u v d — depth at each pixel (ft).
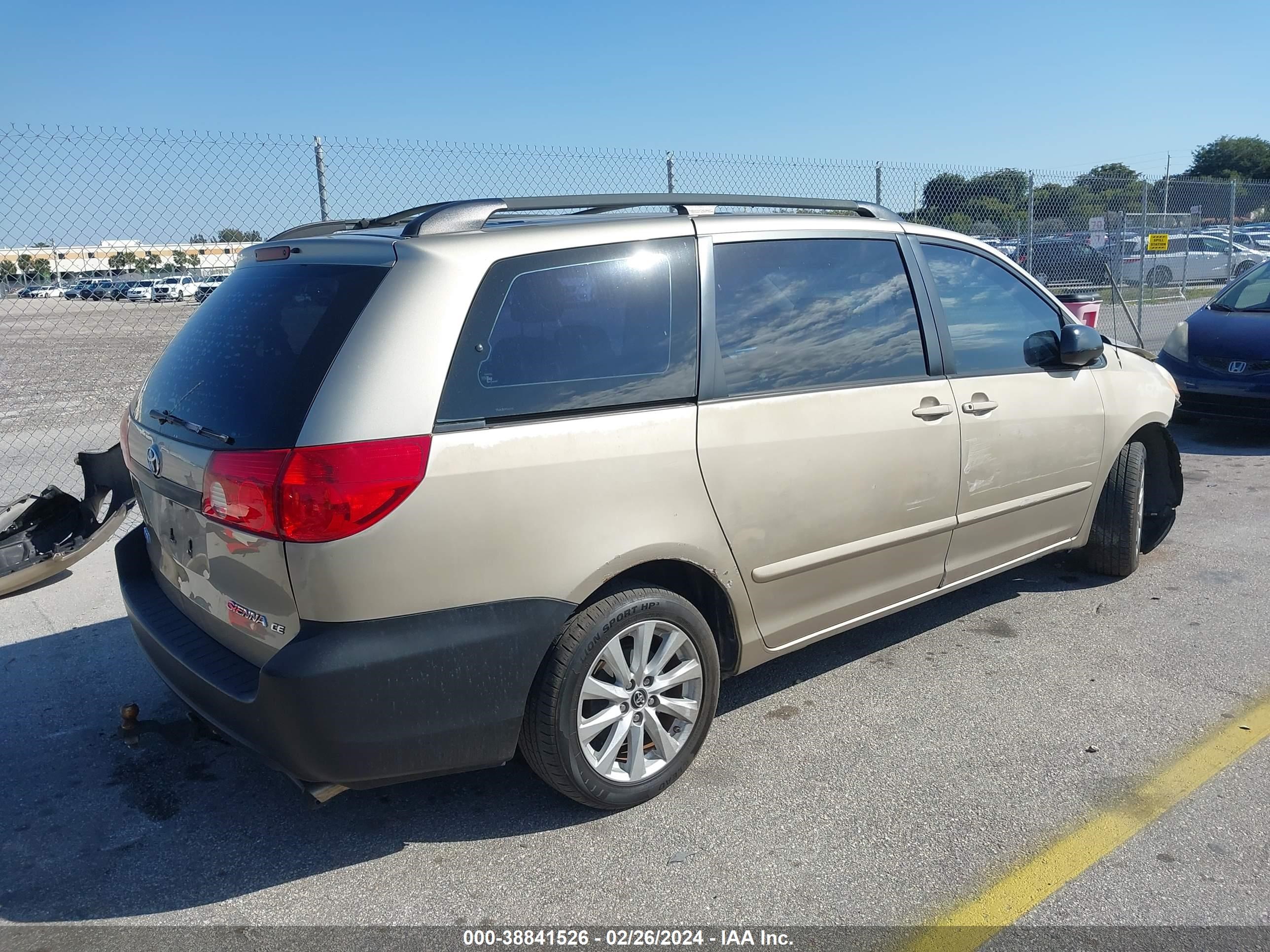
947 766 10.48
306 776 8.14
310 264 9.27
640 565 9.77
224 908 8.45
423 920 8.24
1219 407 26.37
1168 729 11.19
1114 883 8.49
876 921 8.09
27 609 15.40
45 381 42.06
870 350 11.48
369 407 7.92
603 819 9.64
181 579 9.58
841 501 10.95
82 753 11.13
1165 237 44.09
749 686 12.60
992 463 12.79
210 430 8.63
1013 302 13.70
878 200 30.55
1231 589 15.60
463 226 9.05
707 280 10.12
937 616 14.82
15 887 8.77
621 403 9.26
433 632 8.19
